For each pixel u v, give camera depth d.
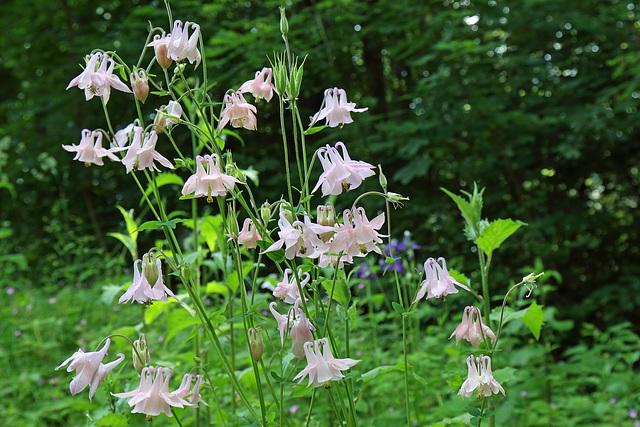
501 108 7.86
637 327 8.31
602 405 4.47
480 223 2.52
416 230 8.73
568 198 8.81
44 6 10.81
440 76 7.72
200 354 2.99
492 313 2.61
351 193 8.38
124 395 1.80
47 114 10.98
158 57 1.97
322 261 1.97
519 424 4.44
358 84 10.61
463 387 2.10
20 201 11.08
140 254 9.49
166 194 8.73
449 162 9.02
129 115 10.03
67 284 8.01
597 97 8.45
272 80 2.02
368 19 8.84
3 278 7.47
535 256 7.98
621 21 8.51
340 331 4.54
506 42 9.04
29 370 5.10
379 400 4.20
